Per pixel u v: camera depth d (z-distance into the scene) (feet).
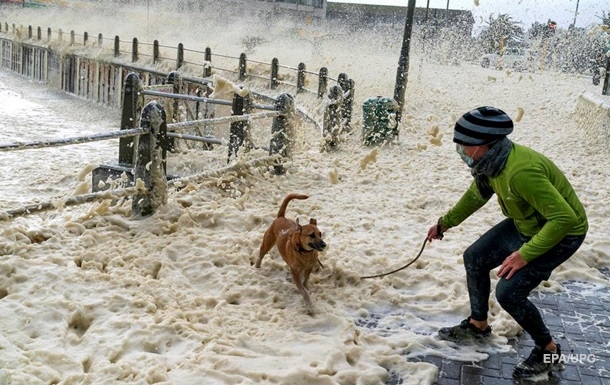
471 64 138.72
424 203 25.59
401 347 14.16
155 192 20.47
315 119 47.32
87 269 16.60
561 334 15.46
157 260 17.29
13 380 11.48
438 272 18.07
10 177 39.45
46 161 44.52
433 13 189.06
